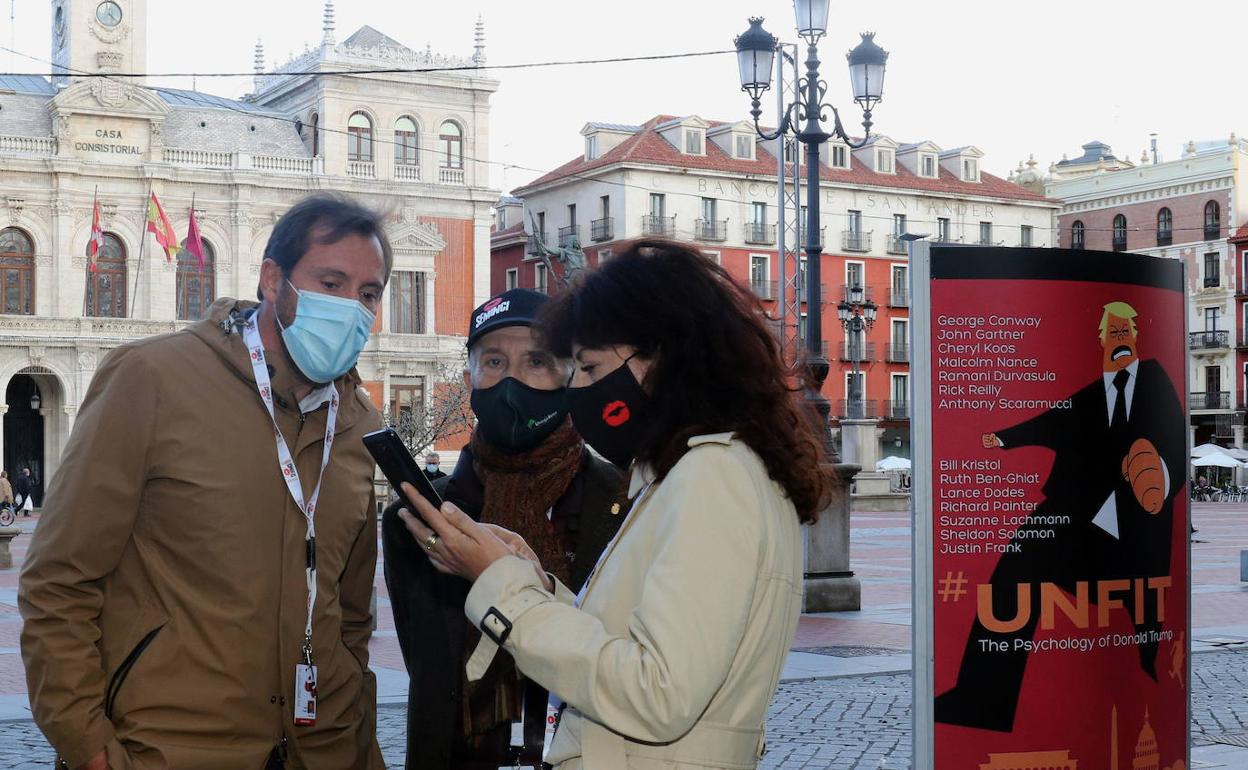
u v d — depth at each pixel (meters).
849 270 61.47
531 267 61.84
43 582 2.88
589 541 3.36
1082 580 4.21
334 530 3.19
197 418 3.01
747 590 2.30
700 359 2.45
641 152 56.84
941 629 4.14
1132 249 66.25
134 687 2.94
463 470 3.57
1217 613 14.45
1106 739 4.21
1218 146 68.19
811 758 7.22
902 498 39.84
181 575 3.00
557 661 2.33
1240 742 7.65
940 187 63.88
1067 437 4.21
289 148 49.78
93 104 45.59
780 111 29.97
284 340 3.13
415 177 50.16
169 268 46.38
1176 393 4.43
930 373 4.16
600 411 2.51
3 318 44.28
